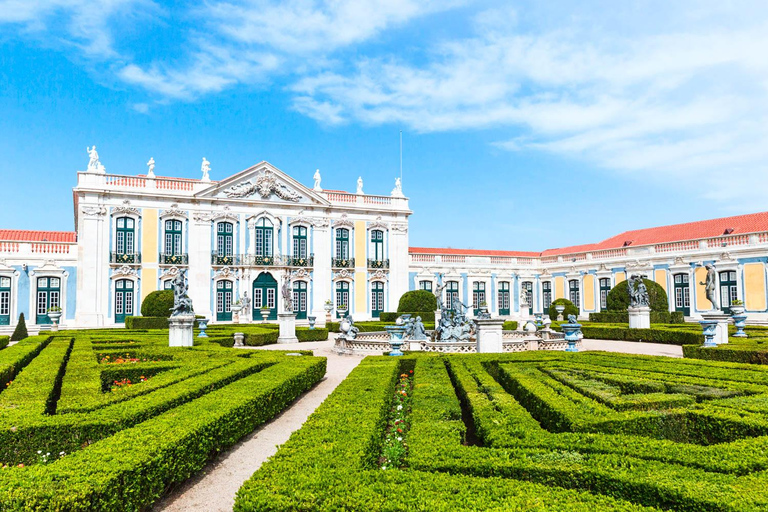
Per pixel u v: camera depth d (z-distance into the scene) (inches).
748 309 1034.1
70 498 150.6
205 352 498.0
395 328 534.9
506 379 374.0
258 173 1277.1
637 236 1477.6
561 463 178.7
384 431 261.4
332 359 619.2
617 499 159.0
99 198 1141.1
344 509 147.6
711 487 155.3
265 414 315.0
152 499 187.8
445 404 280.1
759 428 223.8
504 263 1528.1
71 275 1139.3
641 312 860.0
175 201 1202.6
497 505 147.4
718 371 377.1
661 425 243.6
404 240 1424.7
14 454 214.2
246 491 158.4
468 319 697.0
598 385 317.1
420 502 149.4
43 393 280.5
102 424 226.5
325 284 1328.7
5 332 1066.7
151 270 1176.8
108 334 722.2
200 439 226.4
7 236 1171.9
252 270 1256.8
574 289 1434.5
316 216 1328.7
